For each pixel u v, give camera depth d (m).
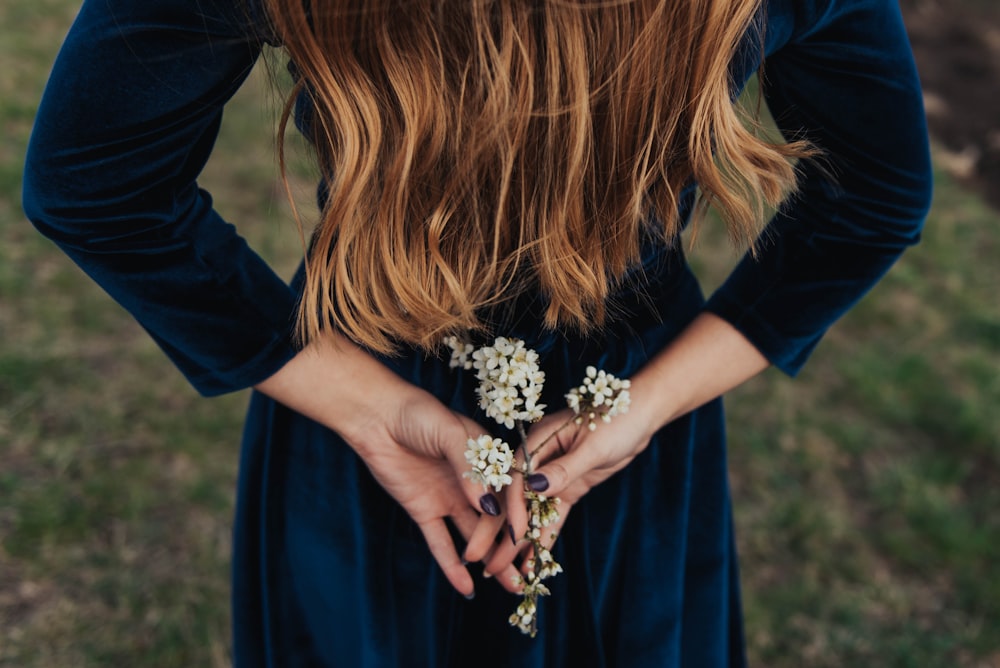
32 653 1.44
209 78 0.76
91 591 1.55
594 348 0.93
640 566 0.99
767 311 0.93
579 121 0.77
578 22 0.75
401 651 0.98
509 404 0.87
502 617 0.98
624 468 0.97
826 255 0.91
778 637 1.64
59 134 0.75
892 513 1.93
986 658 1.63
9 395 1.91
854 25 0.82
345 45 0.75
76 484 1.74
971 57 4.17
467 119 0.77
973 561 1.82
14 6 3.84
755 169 0.83
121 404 1.94
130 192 0.78
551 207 0.81
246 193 2.74
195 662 1.47
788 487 1.97
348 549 0.96
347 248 0.82
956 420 2.19
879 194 0.88
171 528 1.69
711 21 0.76
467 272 0.83
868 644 1.64
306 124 0.83
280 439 0.98
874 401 2.25
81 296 2.23
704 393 0.94
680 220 0.92
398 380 0.90
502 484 0.85
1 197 2.54
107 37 0.73
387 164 0.79
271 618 1.00
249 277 0.86
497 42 0.75
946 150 3.57
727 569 1.04
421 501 0.91
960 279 2.80
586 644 0.99
